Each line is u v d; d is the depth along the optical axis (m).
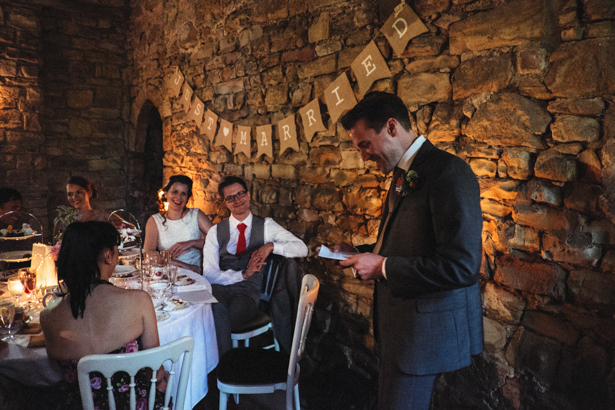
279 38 3.26
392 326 1.53
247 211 2.97
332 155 2.92
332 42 2.84
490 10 2.00
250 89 3.63
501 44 1.97
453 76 2.18
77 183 3.52
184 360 1.46
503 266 2.01
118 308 1.50
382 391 1.57
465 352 1.49
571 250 1.76
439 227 1.37
